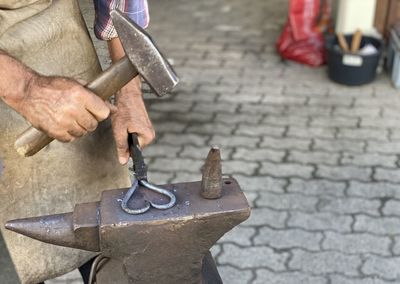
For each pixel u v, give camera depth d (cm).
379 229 287
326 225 290
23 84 122
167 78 122
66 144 155
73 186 160
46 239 131
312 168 333
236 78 439
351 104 399
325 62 452
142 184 135
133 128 152
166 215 126
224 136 366
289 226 290
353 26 446
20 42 140
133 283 134
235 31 520
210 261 155
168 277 134
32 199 155
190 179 326
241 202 129
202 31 520
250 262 270
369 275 261
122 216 126
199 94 416
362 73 414
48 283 260
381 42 427
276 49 482
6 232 155
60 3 150
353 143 356
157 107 398
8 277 256
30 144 127
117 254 129
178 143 359
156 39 503
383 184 318
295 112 391
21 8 145
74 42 152
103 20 161
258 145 356
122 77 124
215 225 128
